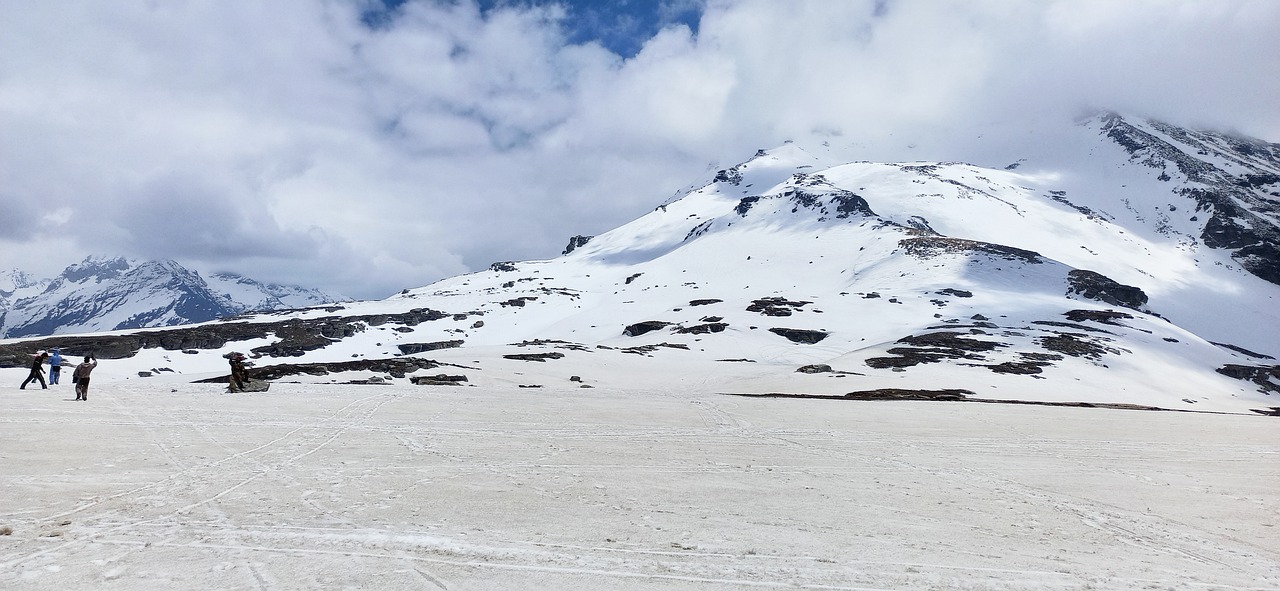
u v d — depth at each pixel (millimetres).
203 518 12312
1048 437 30203
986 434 30922
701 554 10945
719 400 53000
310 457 19359
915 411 44625
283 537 11234
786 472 19312
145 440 21609
